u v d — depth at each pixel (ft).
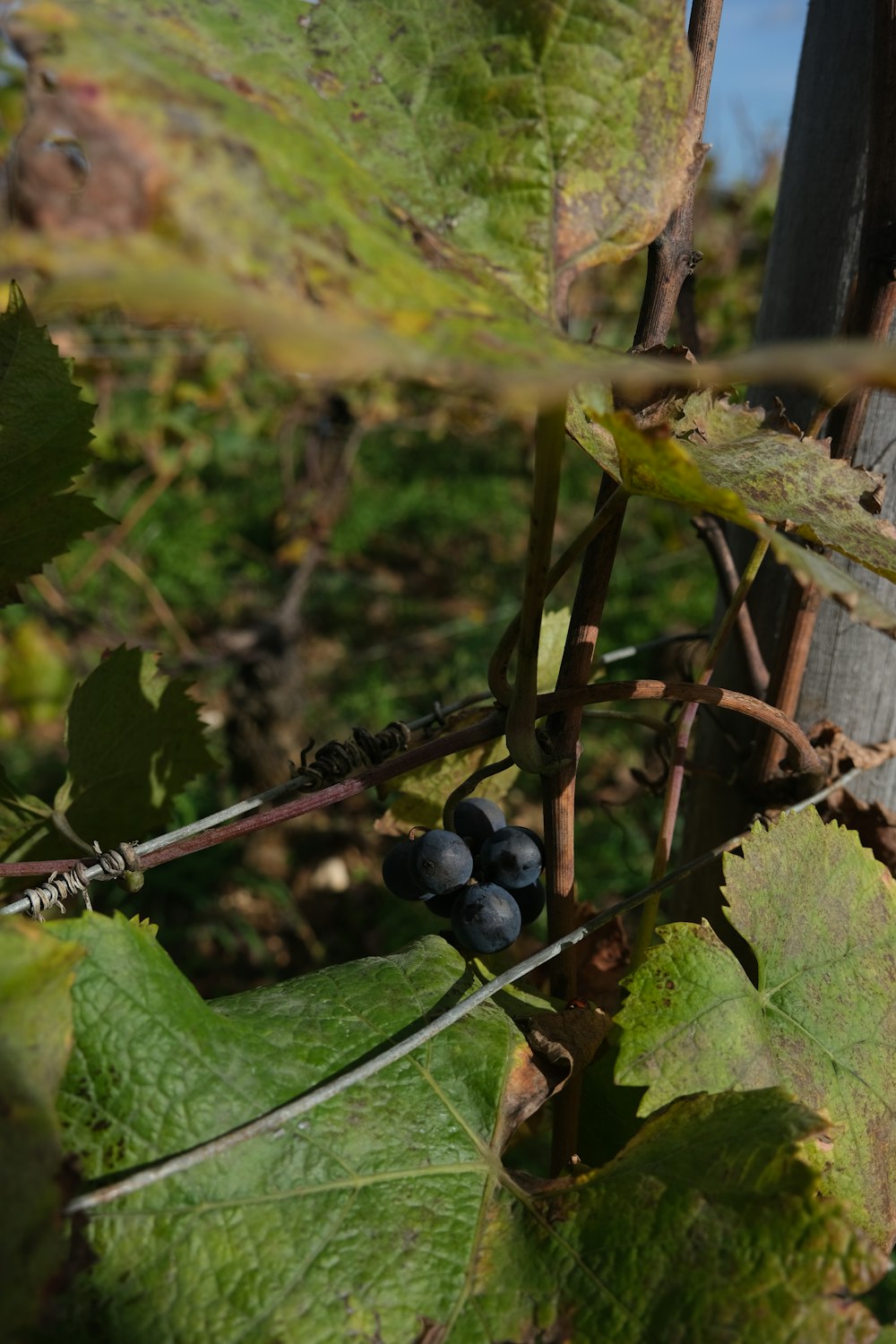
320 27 0.93
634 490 1.00
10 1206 0.83
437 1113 1.00
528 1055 1.05
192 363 4.41
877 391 1.28
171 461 4.96
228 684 3.65
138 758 1.33
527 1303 0.93
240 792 3.56
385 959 1.11
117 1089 0.93
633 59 0.94
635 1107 1.13
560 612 1.38
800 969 1.10
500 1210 0.97
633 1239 0.93
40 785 3.83
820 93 1.30
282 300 0.74
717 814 1.43
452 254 0.90
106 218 0.74
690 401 1.09
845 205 1.29
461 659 4.87
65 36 0.76
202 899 2.96
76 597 4.94
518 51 0.94
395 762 1.13
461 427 5.59
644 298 1.13
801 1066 1.05
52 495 1.21
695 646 1.50
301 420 4.65
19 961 0.89
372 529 6.68
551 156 0.93
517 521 6.82
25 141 0.74
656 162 0.95
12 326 1.16
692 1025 1.03
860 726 1.36
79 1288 0.88
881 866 1.14
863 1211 1.05
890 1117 1.07
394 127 0.93
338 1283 0.92
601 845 3.42
